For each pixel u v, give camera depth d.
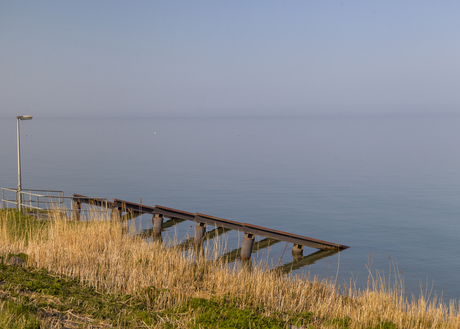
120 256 13.59
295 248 20.64
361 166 62.03
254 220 28.86
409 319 10.59
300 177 51.03
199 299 10.08
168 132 194.50
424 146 100.94
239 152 88.19
